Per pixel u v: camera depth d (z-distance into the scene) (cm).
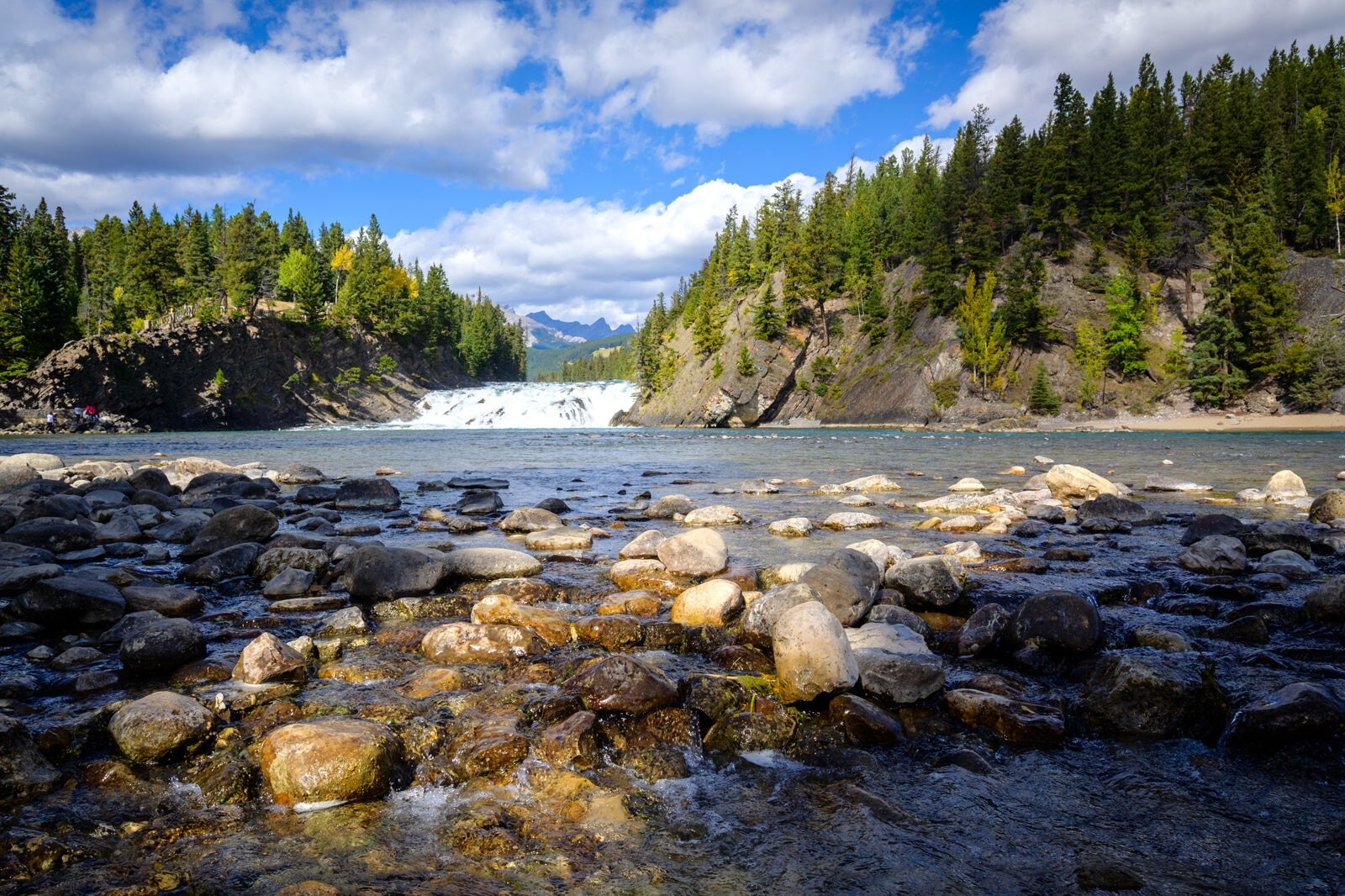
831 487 2044
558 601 881
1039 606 675
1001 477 2370
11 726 448
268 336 10562
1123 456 3372
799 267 10906
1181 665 616
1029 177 10250
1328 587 732
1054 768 471
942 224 10381
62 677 618
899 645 631
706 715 536
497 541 1278
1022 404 8294
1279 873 354
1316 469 2592
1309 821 400
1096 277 9475
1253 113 10519
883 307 10425
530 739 492
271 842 390
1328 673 599
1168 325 9012
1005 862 369
